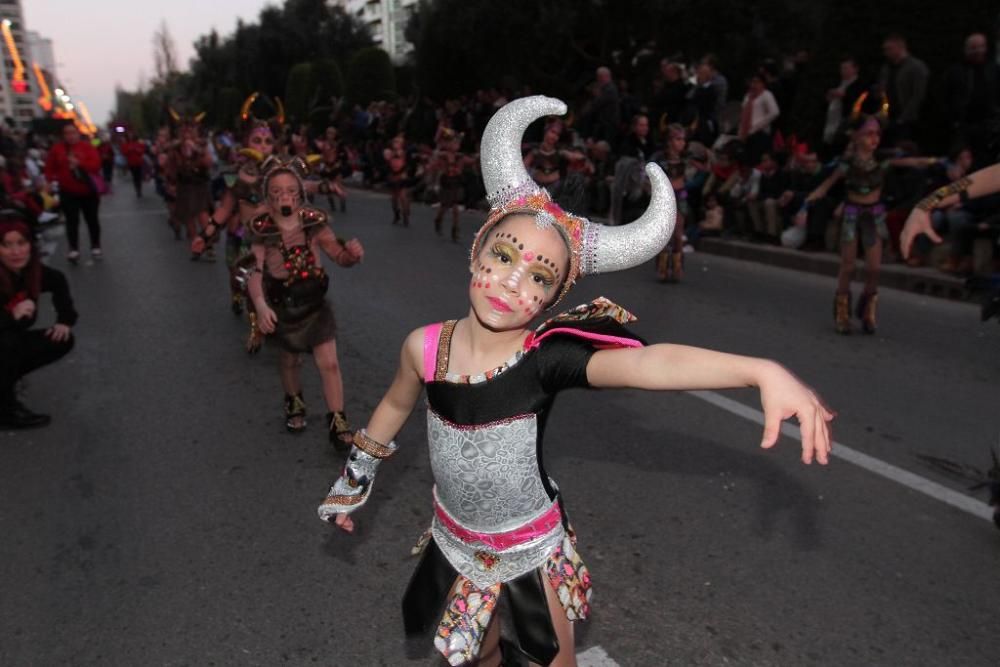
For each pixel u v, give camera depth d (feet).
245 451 15.97
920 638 9.99
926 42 36.32
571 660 7.25
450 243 42.65
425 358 6.86
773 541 12.22
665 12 62.34
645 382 5.81
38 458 15.85
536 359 6.45
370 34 161.99
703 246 38.99
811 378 19.63
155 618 10.64
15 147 53.16
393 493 14.07
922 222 10.40
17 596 11.19
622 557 11.83
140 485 14.57
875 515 12.98
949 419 16.96
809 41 63.52
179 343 23.79
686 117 43.83
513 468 6.61
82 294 31.07
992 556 11.77
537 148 34.58
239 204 18.94
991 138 22.06
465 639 6.89
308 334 14.93
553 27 65.16
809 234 34.60
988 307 12.21
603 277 32.65
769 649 9.80
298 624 10.47
